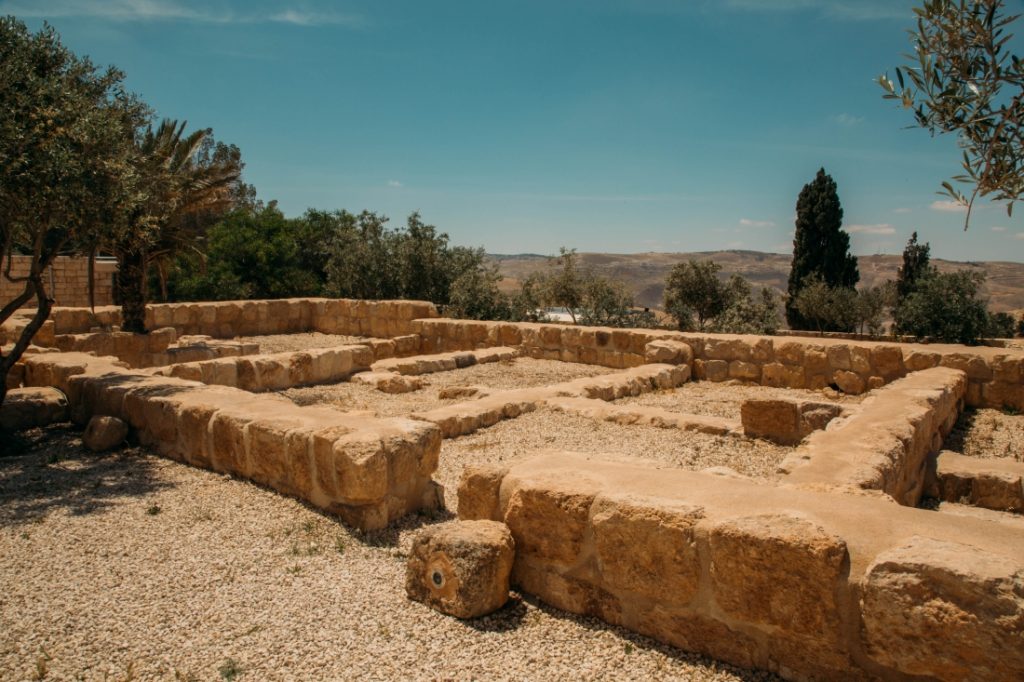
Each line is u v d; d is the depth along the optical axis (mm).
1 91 6250
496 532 3873
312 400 10031
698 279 27297
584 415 8656
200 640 3537
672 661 3279
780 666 3078
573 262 25406
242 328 18719
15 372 9031
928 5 3299
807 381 11328
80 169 6508
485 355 13781
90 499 5516
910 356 10320
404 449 5129
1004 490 6090
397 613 3785
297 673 3254
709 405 9930
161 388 7211
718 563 3164
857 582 2854
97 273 23328
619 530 3498
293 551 4559
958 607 2557
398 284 24656
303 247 30172
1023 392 9430
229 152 44375
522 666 3283
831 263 30344
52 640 3541
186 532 4867
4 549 4586
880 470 4887
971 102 3295
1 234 7082
